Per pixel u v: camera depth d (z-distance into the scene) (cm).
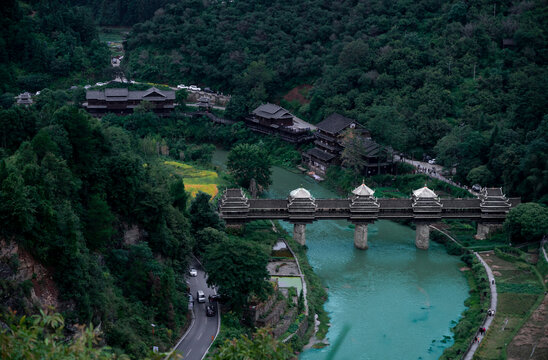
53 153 11119
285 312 12556
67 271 9531
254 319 11856
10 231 8869
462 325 12625
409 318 13200
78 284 9588
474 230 17562
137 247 11731
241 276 11719
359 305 13712
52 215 9525
